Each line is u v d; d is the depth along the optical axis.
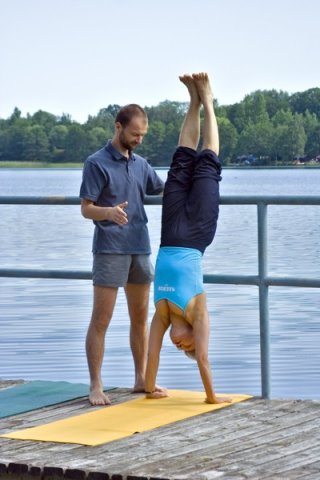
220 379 11.70
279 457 6.33
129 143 7.89
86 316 16.38
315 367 12.36
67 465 6.27
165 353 13.23
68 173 164.25
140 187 7.99
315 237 33.88
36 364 12.46
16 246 30.92
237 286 20.30
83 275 8.06
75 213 54.91
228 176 118.94
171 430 7.00
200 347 7.64
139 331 8.14
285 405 7.58
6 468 6.35
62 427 7.14
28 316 16.42
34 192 74.56
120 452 6.54
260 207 7.71
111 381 11.36
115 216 7.68
